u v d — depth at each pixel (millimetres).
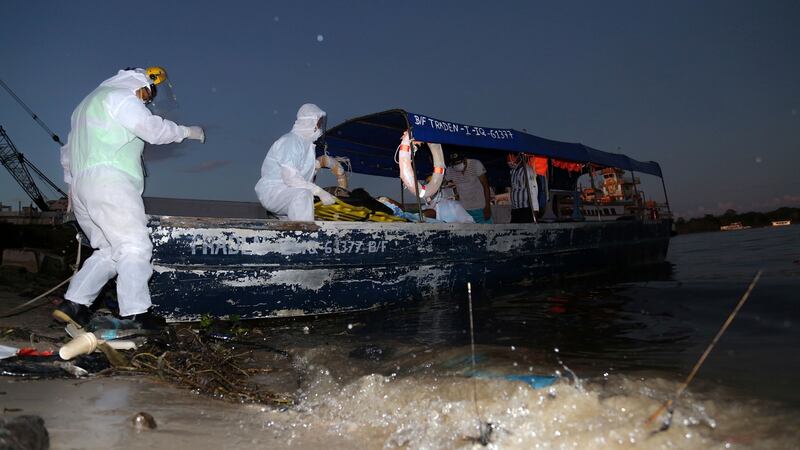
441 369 3773
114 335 4297
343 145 9336
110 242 4602
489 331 5188
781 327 4664
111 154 4637
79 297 4559
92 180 4559
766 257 12289
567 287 8375
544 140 9242
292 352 4691
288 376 3971
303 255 6074
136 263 4574
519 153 9375
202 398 3203
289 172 6262
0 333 4430
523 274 8594
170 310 5480
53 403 2848
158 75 5215
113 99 4645
